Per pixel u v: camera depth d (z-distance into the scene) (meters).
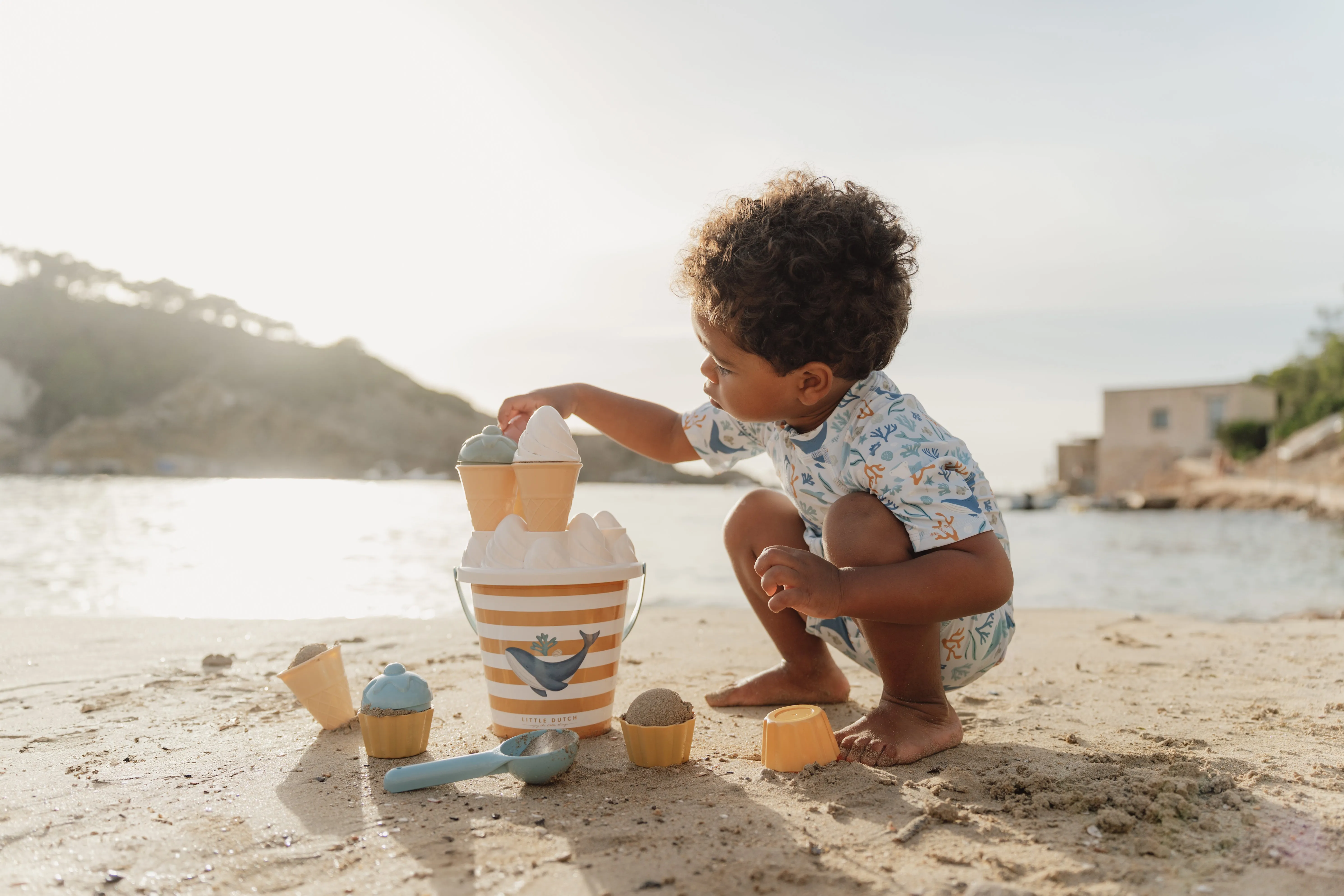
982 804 1.41
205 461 64.94
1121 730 1.88
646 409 2.25
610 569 1.79
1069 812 1.36
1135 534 13.48
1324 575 7.07
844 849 1.22
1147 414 31.83
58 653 2.74
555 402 2.14
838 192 1.66
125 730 1.89
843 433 1.73
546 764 1.48
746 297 1.56
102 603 4.75
